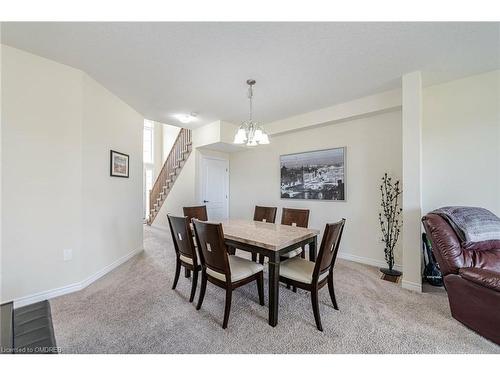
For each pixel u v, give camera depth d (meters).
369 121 3.15
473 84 2.41
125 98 3.09
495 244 1.83
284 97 3.04
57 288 2.18
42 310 1.49
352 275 2.72
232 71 2.36
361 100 3.05
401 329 1.65
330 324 1.72
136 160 3.60
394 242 2.80
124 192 3.23
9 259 1.94
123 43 1.91
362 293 2.24
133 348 1.45
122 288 2.35
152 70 2.35
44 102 2.12
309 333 1.61
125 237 3.26
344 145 3.39
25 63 2.02
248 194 4.86
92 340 1.52
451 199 2.52
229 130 4.26
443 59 2.12
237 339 1.54
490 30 1.72
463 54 2.04
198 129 4.59
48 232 2.13
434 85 2.63
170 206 5.46
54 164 2.17
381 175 3.04
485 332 1.53
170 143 7.69
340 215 3.42
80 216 2.34
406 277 2.35
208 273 1.90
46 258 2.12
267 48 1.96
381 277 2.65
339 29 1.72
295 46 1.93
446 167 2.55
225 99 3.12
